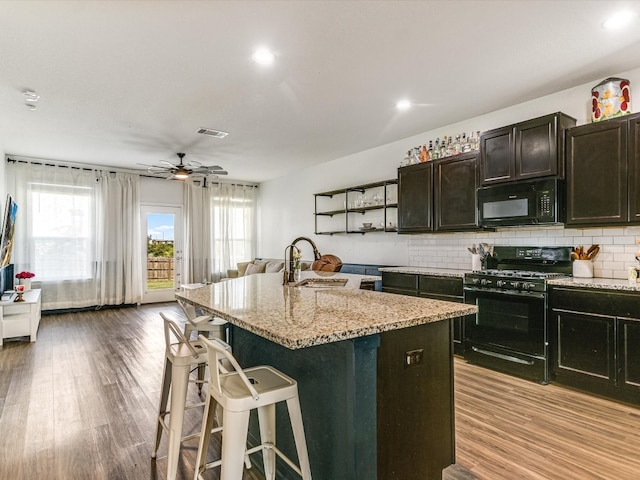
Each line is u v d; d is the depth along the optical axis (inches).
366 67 120.7
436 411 67.2
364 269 208.4
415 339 64.1
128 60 115.0
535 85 135.6
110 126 178.9
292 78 128.4
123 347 172.4
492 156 146.1
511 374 133.3
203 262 307.3
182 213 303.7
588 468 78.2
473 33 101.3
